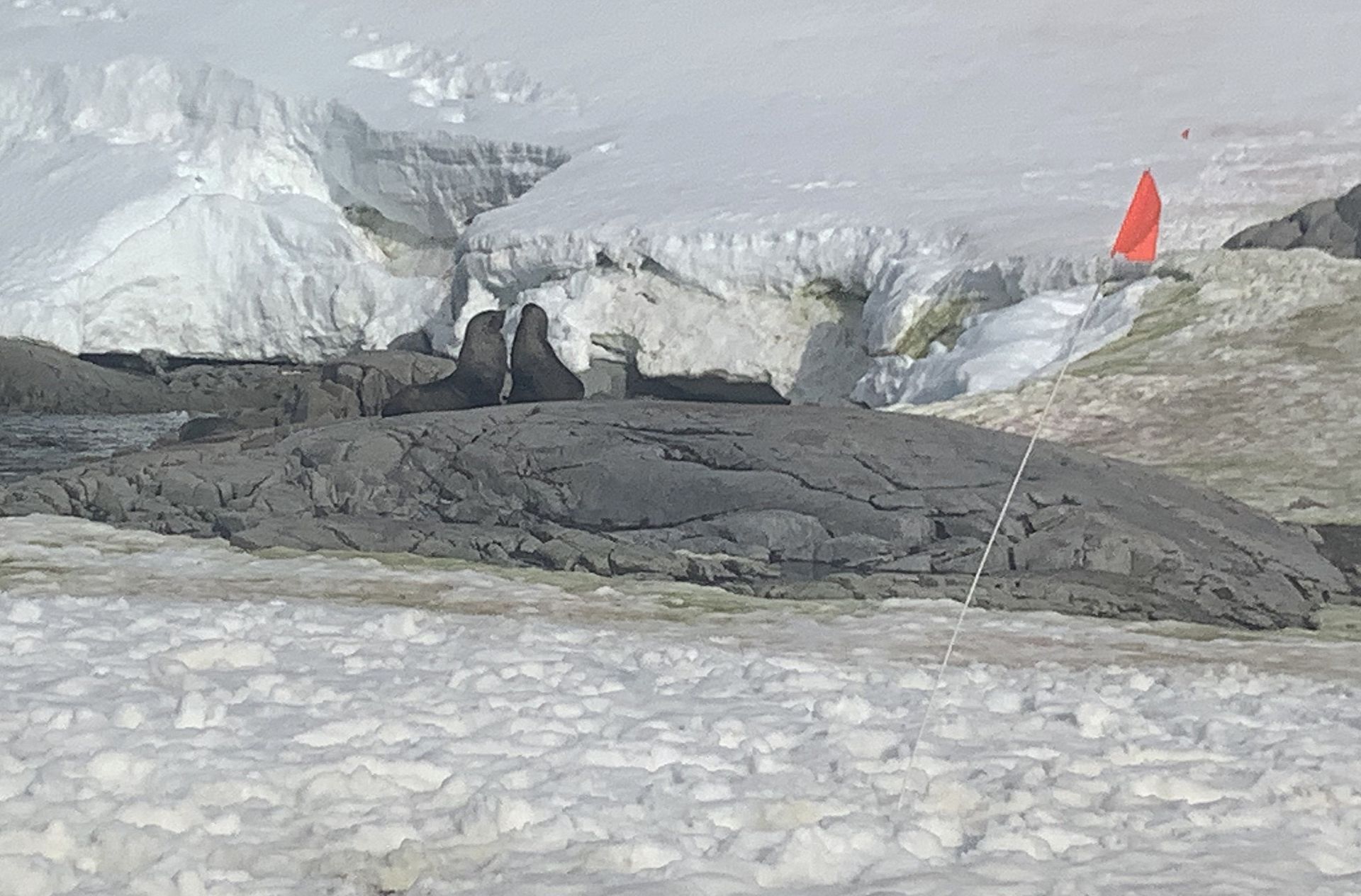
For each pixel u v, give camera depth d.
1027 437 15.99
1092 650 9.65
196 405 28.92
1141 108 35.41
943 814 5.34
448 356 31.19
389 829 4.82
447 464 15.08
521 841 4.80
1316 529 14.87
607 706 6.64
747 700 6.96
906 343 25.19
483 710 6.35
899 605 11.20
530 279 30.94
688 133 36.62
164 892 4.26
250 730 5.87
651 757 5.80
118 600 8.78
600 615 10.29
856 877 4.66
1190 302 21.98
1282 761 6.19
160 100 37.84
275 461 15.47
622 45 41.84
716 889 4.46
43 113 38.06
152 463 15.45
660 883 4.46
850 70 40.19
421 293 33.06
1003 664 8.91
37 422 26.44
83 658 6.98
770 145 35.31
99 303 33.09
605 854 4.64
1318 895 4.59
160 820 4.81
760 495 14.00
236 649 7.20
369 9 42.16
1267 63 37.56
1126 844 5.05
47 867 4.30
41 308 31.66
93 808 4.86
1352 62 37.03
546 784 5.41
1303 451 17.06
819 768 5.86
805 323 28.80
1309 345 19.95
